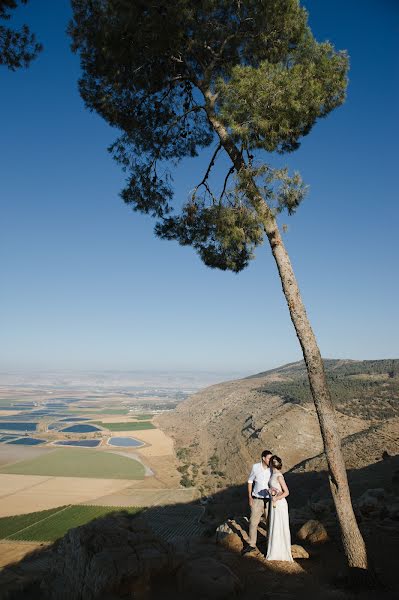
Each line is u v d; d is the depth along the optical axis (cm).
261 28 1176
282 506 948
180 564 831
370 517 1332
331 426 940
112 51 1180
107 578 733
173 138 1472
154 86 1340
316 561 953
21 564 2797
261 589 781
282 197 1074
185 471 10469
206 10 1148
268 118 1068
